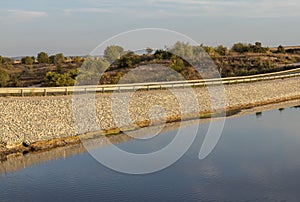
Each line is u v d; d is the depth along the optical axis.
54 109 31.97
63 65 68.69
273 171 22.70
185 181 20.83
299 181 20.88
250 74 68.19
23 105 31.77
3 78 47.69
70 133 29.83
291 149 27.31
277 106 47.44
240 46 100.00
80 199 18.61
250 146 28.12
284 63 86.56
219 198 18.77
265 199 18.81
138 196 19.02
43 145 27.61
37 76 58.44
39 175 22.19
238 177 21.53
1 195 19.38
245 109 44.66
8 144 26.89
